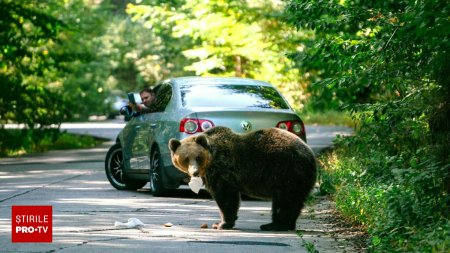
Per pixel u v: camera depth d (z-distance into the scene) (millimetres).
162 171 17094
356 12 14984
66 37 59031
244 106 17094
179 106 17047
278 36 33625
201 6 33156
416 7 11320
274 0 33250
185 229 12719
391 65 14055
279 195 12383
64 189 18922
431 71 12523
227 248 10914
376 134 15828
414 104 13852
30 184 20156
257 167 12375
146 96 18672
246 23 33531
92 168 25469
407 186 12125
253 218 14281
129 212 14797
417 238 10109
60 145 40531
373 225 12062
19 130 38594
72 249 10766
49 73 55875
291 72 35438
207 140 12125
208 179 12453
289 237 11930
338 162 19109
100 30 66688
